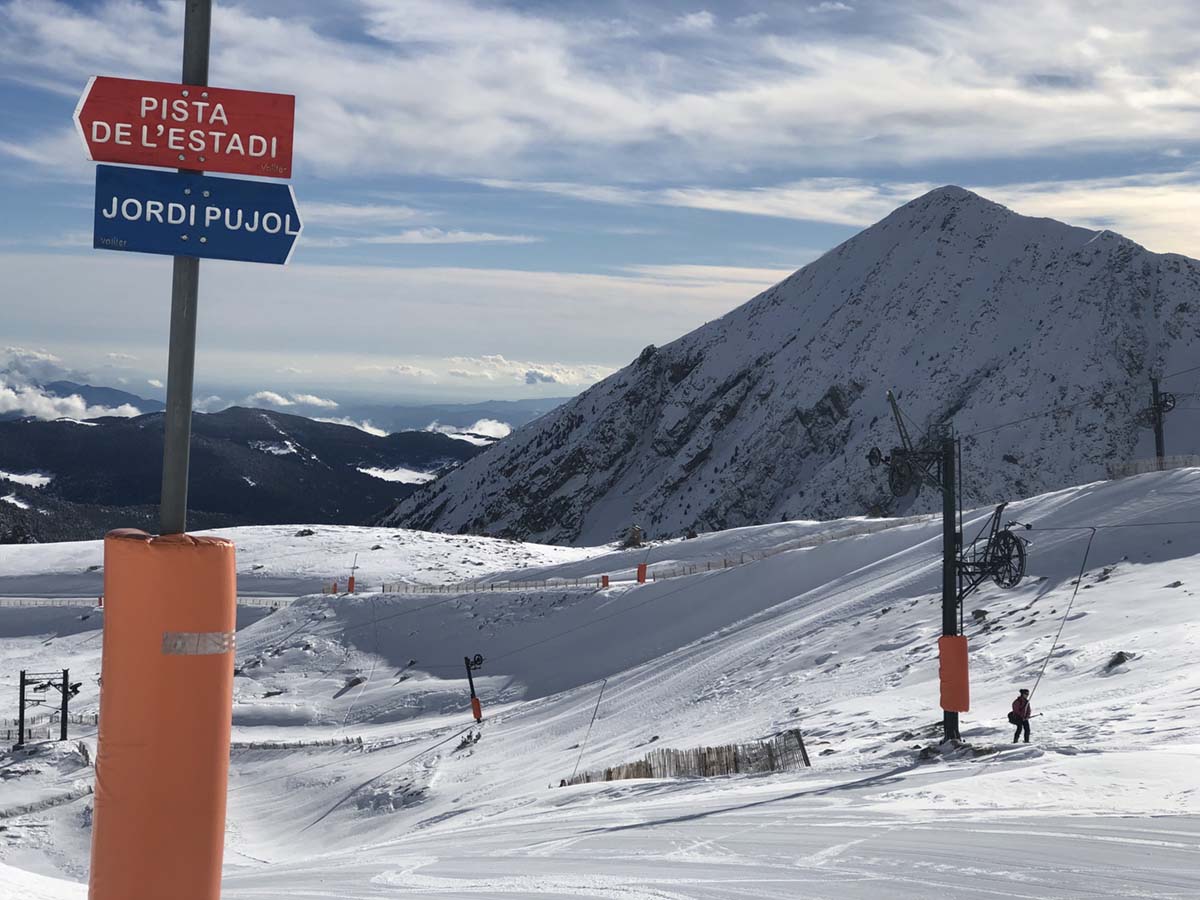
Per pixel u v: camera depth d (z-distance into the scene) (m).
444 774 53.75
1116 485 65.94
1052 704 31.00
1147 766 18.56
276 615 97.44
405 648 88.19
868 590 64.31
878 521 97.12
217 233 4.48
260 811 55.84
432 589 102.31
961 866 12.13
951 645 26.61
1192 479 61.78
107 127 4.39
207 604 4.21
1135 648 35.91
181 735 4.17
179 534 4.32
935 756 24.94
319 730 74.25
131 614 4.14
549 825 20.17
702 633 78.12
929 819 15.83
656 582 89.06
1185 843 12.85
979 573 27.88
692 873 12.47
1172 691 28.03
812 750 32.34
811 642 56.47
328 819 52.12
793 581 80.69
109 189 4.39
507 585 99.44
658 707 54.69
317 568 121.69
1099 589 48.56
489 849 16.67
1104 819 14.75
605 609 86.62
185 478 4.39
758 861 13.17
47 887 7.82
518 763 51.75
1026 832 14.06
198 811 4.21
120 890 4.13
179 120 4.44
